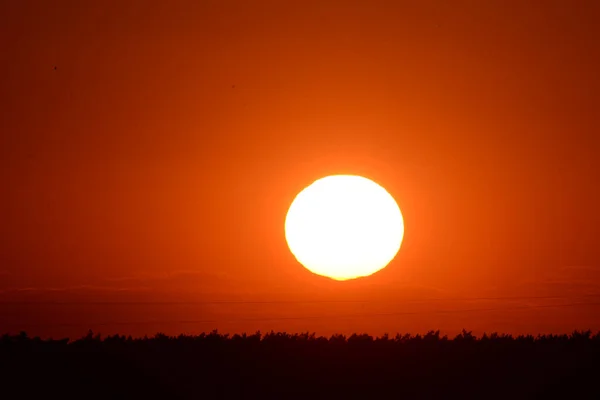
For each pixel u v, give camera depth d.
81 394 188.75
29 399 182.62
